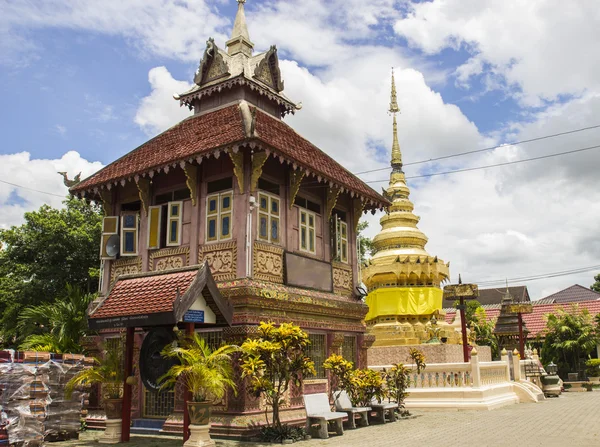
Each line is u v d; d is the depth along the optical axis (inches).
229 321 477.7
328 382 636.7
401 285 1160.2
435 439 489.7
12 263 1082.1
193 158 565.0
